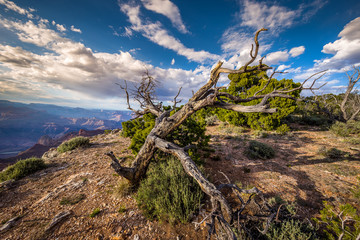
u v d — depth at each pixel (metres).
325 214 2.60
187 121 5.98
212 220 2.88
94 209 4.02
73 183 5.25
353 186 4.62
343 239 2.41
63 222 3.62
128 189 4.68
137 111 6.89
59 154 8.52
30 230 3.43
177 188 4.01
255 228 3.13
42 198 4.52
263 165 6.39
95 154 8.02
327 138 9.34
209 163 6.61
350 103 14.58
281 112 11.02
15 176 5.66
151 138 4.63
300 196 4.37
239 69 3.60
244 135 10.85
